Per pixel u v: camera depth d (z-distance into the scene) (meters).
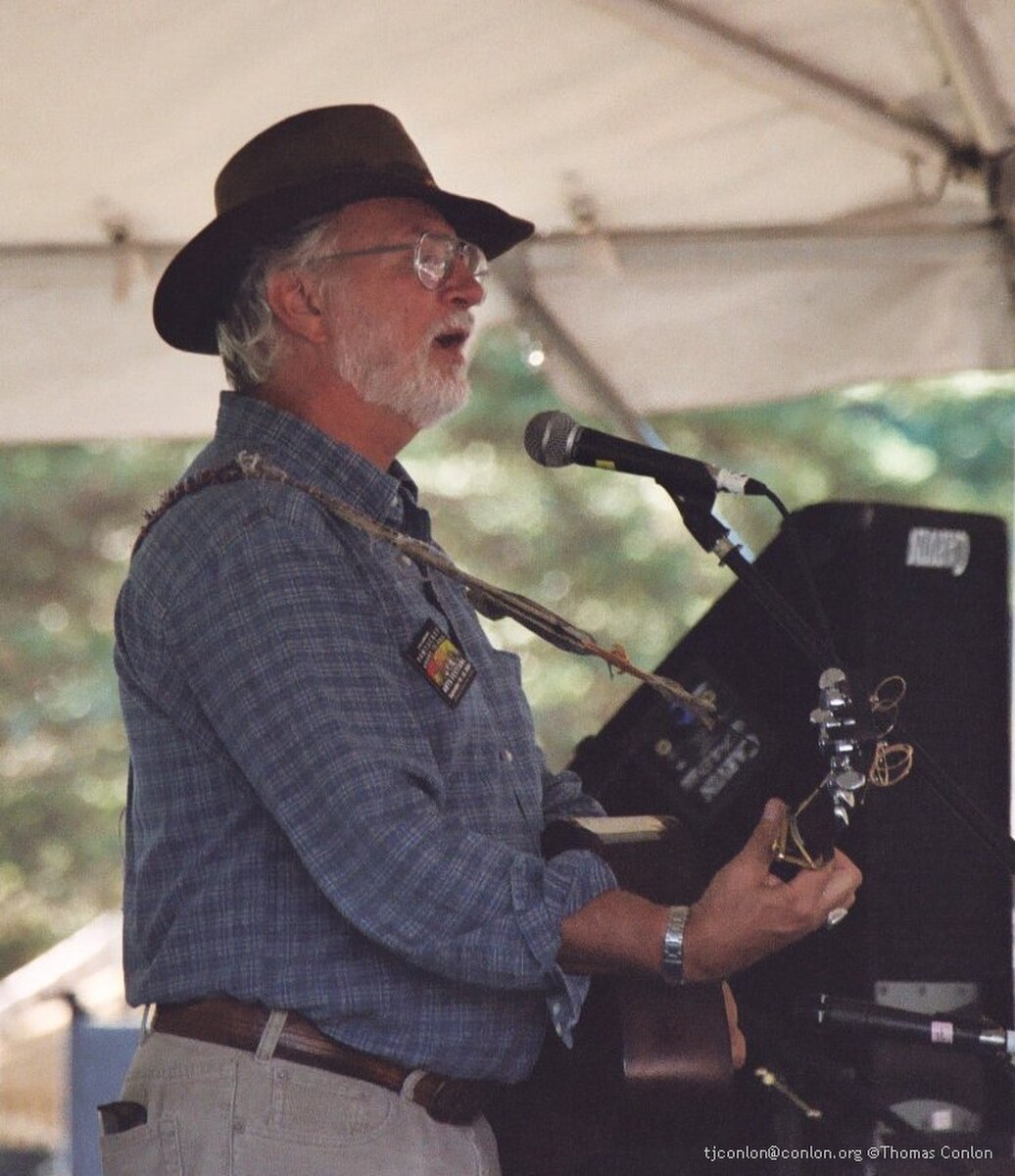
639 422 13.44
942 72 10.82
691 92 10.92
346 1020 6.90
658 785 9.04
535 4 9.90
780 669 8.79
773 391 13.53
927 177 11.80
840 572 8.55
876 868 8.37
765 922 6.61
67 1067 14.35
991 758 8.68
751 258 12.30
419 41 10.16
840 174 12.01
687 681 9.05
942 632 8.61
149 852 7.18
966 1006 8.52
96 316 12.62
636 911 6.68
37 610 32.84
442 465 31.19
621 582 31.16
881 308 12.91
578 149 11.52
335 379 7.78
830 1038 8.35
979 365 12.78
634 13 9.98
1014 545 30.22
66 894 33.25
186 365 13.16
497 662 7.89
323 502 7.27
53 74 10.09
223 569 6.97
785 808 6.79
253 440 7.58
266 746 6.73
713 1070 7.39
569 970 6.74
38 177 11.22
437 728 7.20
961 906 8.55
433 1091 7.06
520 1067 7.28
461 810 7.21
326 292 7.78
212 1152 6.85
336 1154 6.86
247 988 6.88
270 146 8.08
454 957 6.61
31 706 32.69
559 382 13.37
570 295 12.99
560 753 31.11
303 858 6.66
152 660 7.14
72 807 33.16
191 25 9.74
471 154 11.58
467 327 8.01
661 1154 7.86
